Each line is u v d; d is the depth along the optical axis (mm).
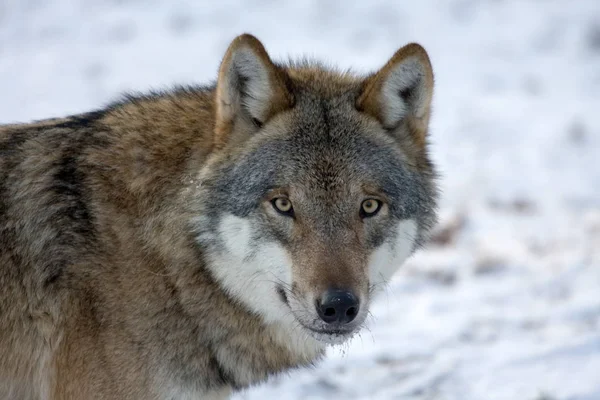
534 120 33312
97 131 9547
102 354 8867
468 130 32250
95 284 8930
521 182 26547
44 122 10102
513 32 44500
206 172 9273
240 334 9406
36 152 9453
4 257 9094
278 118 9562
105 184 9211
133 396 8938
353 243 9125
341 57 39594
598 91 37281
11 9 47125
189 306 9109
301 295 8914
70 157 9391
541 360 13359
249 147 9391
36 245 9078
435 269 18250
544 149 29938
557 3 47438
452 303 16406
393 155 9727
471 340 14547
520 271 18203
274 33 43594
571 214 23031
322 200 9180
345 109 9773
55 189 9242
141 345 8922
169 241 9086
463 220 21672
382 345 14391
